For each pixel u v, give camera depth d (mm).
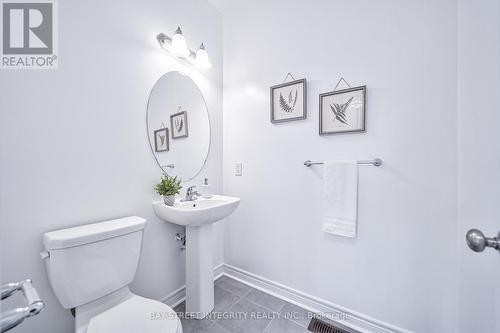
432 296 1111
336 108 1351
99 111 1104
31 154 894
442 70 1065
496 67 747
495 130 756
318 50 1424
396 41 1172
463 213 912
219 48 1894
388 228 1215
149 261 1348
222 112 1934
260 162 1712
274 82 1626
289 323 1354
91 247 909
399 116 1171
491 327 793
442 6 1058
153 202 1361
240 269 1850
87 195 1061
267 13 1650
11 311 515
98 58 1100
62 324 980
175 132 1514
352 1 1296
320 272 1449
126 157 1224
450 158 1056
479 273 848
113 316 889
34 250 900
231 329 1304
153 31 1361
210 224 1423
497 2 736
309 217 1485
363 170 1279
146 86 1327
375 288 1263
